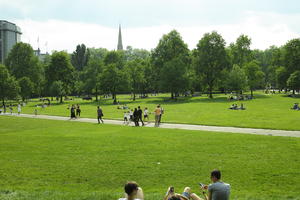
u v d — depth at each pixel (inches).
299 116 1519.4
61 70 4092.0
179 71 3523.6
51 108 2723.9
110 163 615.8
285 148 735.7
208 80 3791.8
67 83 4197.8
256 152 693.9
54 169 577.0
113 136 976.9
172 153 700.0
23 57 4431.6
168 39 4025.6
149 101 3420.3
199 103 2765.7
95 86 4099.4
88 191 444.5
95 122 1510.8
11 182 499.5
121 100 3865.7
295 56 3900.1
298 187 453.7
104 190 456.4
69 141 892.6
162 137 941.2
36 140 923.4
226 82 3634.4
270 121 1344.7
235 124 1272.1
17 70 4360.2
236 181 488.4
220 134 991.6
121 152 720.3
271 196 413.4
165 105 2667.3
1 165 609.9
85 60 6220.5
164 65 3617.1
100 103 3358.8
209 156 663.8
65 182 499.8
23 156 690.8
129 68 4018.2
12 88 3496.6
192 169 563.5
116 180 507.2
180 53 3998.5
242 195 413.1
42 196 405.4
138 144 822.5
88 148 776.9
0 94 3435.0
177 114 1808.6
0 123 1513.3
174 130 1114.1
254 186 461.7
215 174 307.1
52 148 785.6
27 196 406.6
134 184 248.4
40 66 4630.9
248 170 548.7
